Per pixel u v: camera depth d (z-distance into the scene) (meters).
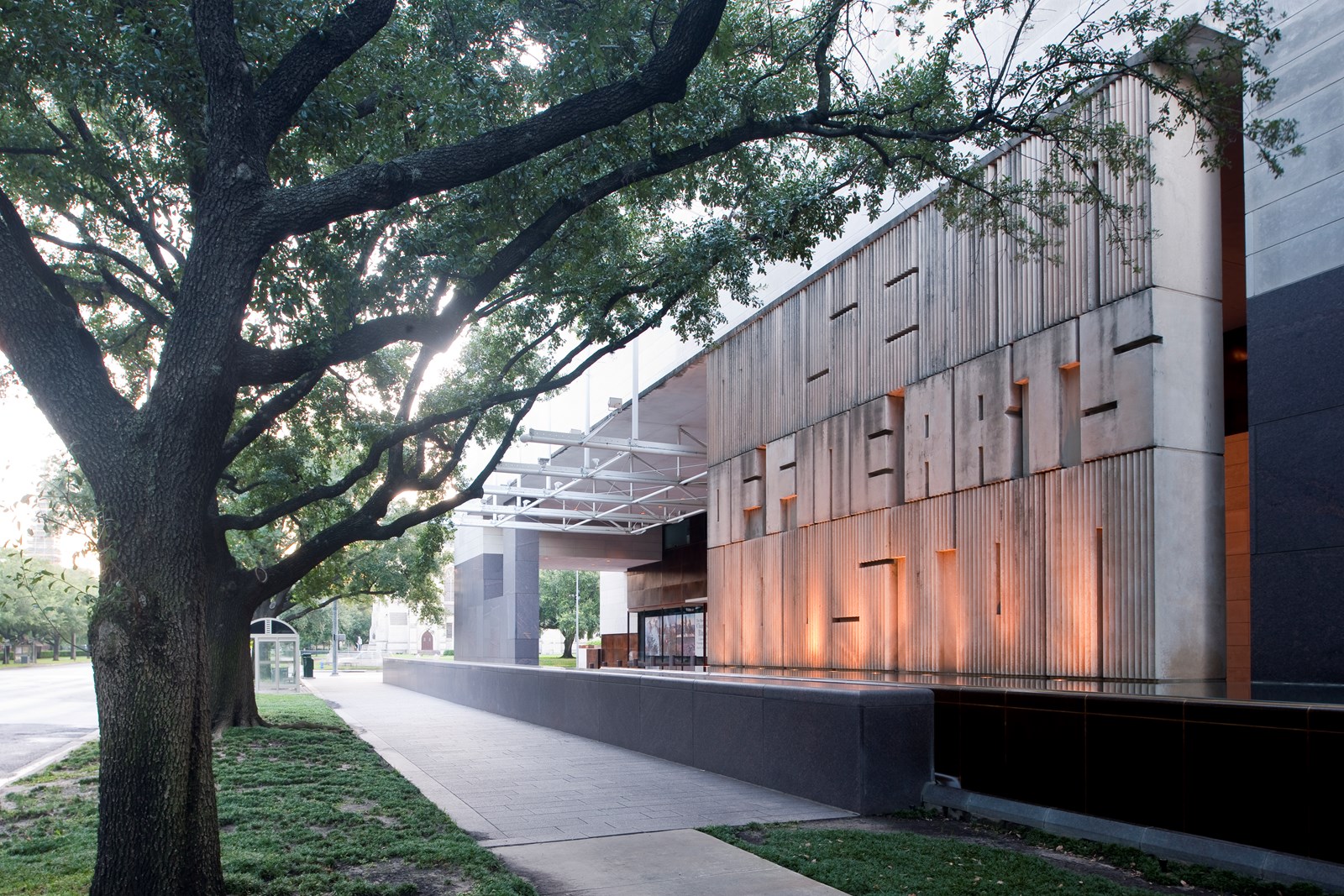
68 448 5.78
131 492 5.58
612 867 7.28
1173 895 6.47
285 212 6.16
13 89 8.31
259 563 28.30
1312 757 6.42
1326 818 6.32
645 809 9.59
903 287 18.36
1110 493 13.50
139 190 11.12
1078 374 14.56
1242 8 8.59
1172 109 13.18
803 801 10.02
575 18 9.27
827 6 8.74
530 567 40.31
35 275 6.64
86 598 5.96
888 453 18.61
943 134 8.54
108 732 5.39
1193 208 13.51
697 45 6.94
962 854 7.50
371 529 15.41
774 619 22.34
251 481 16.97
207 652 5.86
